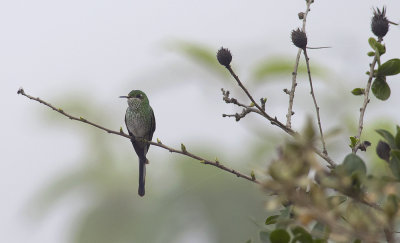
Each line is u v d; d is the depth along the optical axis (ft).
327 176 14.61
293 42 23.11
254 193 38.93
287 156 12.61
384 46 22.75
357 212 13.42
